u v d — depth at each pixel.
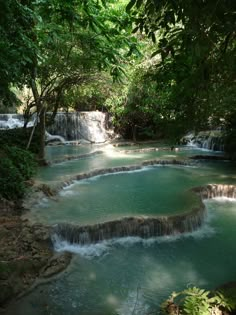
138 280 5.64
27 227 6.74
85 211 7.93
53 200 8.83
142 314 4.78
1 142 12.79
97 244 6.88
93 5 5.28
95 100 22.42
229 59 2.87
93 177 11.65
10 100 9.46
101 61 6.46
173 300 4.95
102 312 4.84
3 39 5.73
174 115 3.90
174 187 10.16
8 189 8.16
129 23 4.64
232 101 3.90
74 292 5.27
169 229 7.29
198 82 3.22
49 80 13.61
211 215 8.55
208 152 16.30
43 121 13.38
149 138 21.59
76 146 19.06
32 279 5.46
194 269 5.99
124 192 9.70
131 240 7.09
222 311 4.06
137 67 13.91
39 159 13.01
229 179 11.06
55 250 6.53
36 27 6.74
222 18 2.18
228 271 5.92
